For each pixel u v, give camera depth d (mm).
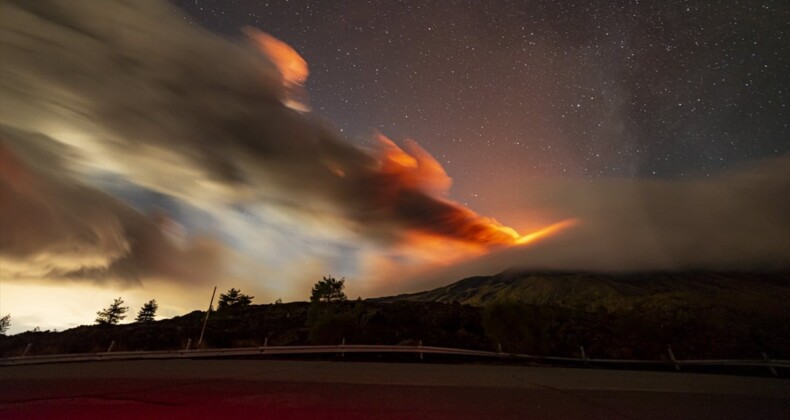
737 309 44875
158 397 7684
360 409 6680
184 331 29266
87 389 8672
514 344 20844
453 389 9125
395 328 28531
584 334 26328
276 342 26062
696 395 9078
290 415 6203
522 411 6754
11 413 6332
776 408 7668
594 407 7234
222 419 5938
